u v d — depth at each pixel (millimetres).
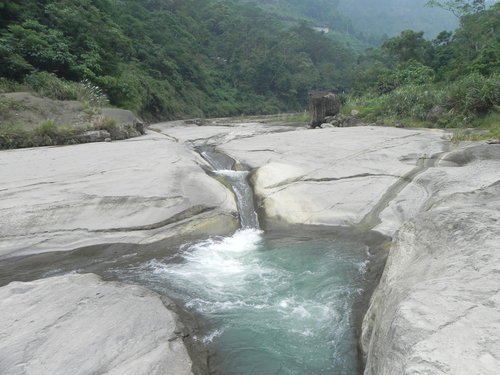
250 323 4891
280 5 134625
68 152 11461
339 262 6582
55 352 3805
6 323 4273
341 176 9375
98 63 21359
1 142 12625
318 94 21609
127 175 8875
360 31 145500
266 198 9016
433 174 8516
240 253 7012
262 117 36438
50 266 6191
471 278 3305
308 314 5078
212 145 14742
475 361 2312
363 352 4137
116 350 3867
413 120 17250
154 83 31359
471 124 14852
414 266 4277
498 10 33125
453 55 32969
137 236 7039
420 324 2750
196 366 3922
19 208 7059
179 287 5758
